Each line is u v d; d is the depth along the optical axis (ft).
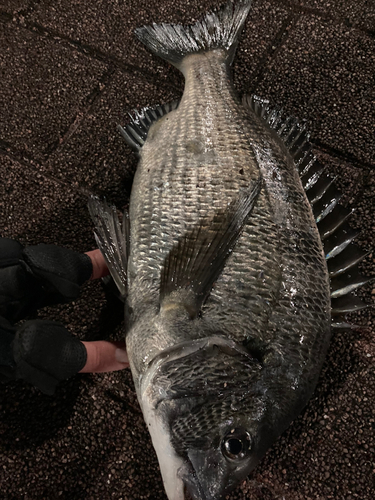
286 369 0.80
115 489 1.02
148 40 1.23
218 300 0.82
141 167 1.01
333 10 1.26
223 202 0.89
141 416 1.05
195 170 0.92
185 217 0.90
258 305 0.81
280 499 1.00
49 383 0.84
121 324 1.11
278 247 0.85
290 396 0.80
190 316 0.82
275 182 0.92
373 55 1.23
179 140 0.97
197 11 1.27
